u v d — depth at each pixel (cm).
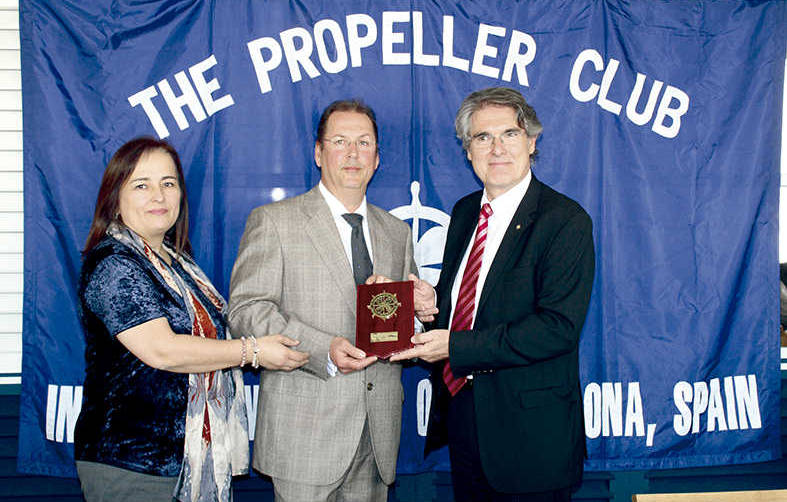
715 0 264
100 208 178
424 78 260
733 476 282
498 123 198
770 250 265
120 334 165
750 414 266
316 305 199
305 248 202
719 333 265
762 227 265
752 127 265
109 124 249
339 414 196
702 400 265
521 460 188
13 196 265
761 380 266
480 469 200
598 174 263
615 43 263
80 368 249
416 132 260
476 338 185
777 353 266
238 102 256
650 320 263
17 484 268
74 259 248
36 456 250
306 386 197
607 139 263
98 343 171
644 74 263
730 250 265
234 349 178
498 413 191
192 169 254
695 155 265
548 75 261
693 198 264
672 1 264
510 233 198
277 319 193
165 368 167
